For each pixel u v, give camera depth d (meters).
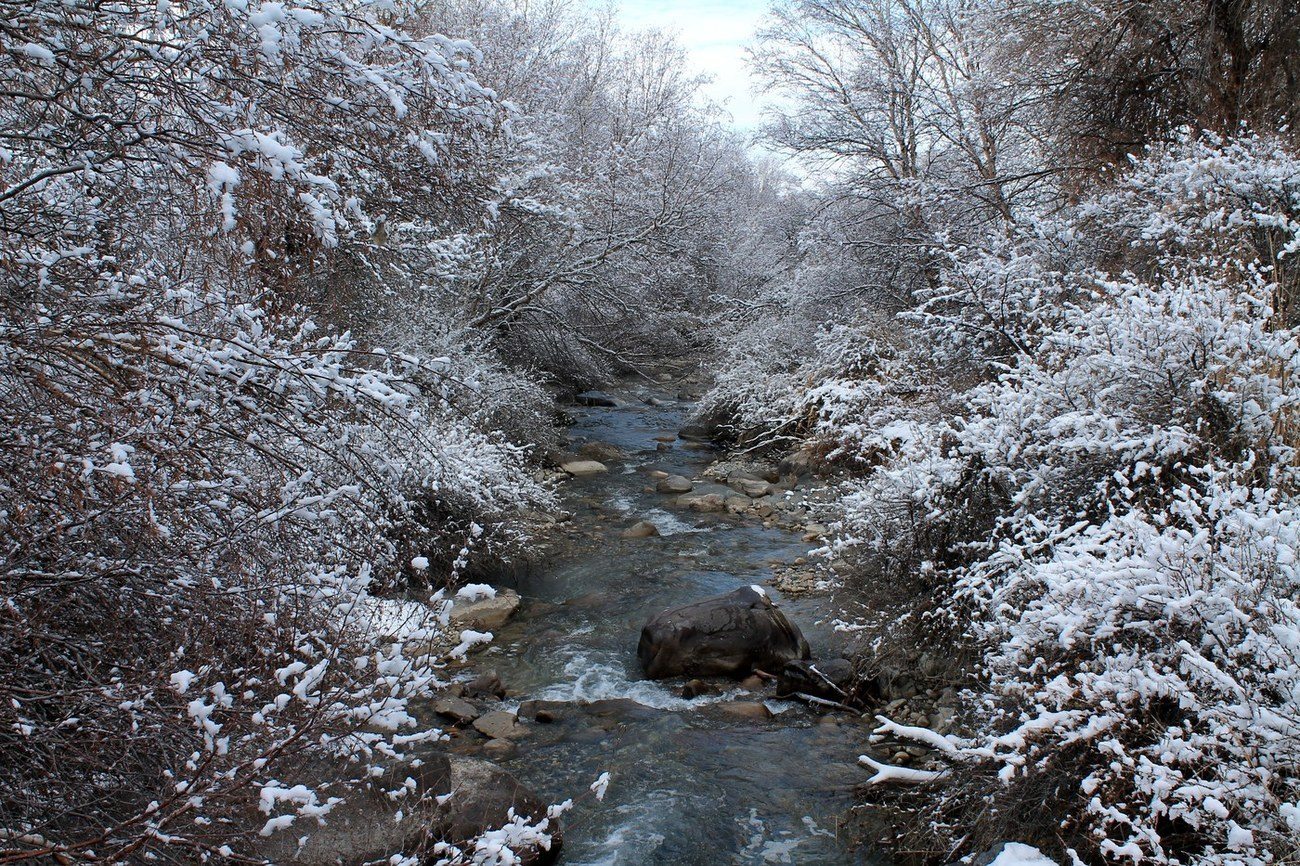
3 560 2.62
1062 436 5.10
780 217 19.42
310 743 2.83
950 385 8.23
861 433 8.56
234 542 3.12
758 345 14.39
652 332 17.28
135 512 2.85
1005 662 3.83
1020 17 11.05
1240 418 4.56
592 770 4.82
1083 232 9.03
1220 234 6.88
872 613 5.90
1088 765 3.38
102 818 2.72
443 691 5.70
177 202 3.81
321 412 3.46
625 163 13.72
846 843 4.09
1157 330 4.99
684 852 4.08
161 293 3.45
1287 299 6.19
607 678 6.05
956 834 3.76
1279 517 3.31
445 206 6.34
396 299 8.20
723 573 8.09
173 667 2.82
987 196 12.73
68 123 3.45
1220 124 9.47
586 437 14.22
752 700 5.71
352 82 3.96
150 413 2.93
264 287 4.05
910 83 14.71
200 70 3.37
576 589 7.77
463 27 11.98
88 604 2.90
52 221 3.55
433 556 6.91
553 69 14.48
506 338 13.61
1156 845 2.72
